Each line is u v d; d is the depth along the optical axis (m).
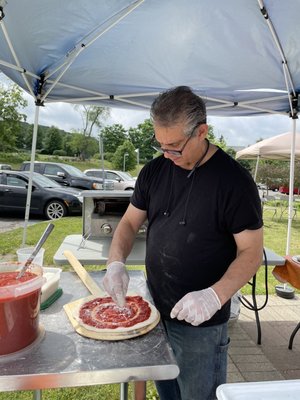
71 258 1.61
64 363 0.82
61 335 0.96
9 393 1.88
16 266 1.03
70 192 7.35
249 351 2.42
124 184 10.64
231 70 2.65
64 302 1.19
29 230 5.77
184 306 1.00
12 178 7.11
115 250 1.37
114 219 2.30
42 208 7.12
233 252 1.23
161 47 2.34
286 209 11.23
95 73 2.73
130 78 2.84
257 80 2.81
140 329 0.97
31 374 0.77
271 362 2.29
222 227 1.19
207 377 1.29
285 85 2.90
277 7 1.83
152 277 1.33
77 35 2.13
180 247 1.22
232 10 1.89
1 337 0.83
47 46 2.25
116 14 1.93
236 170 1.18
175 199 1.25
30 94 2.75
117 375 0.80
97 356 0.86
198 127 1.10
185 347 1.28
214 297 1.02
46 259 4.19
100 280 1.43
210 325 1.25
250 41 2.21
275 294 3.53
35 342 0.91
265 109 3.37
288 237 3.48
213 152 1.23
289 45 2.21
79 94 3.09
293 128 3.31
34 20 1.89
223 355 1.32
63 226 6.06
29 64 2.45
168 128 1.07
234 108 3.39
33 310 0.89
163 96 1.11
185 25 2.07
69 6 1.80
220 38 2.19
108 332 0.95
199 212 1.19
